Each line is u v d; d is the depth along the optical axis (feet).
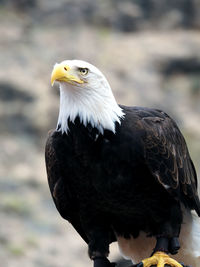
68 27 99.45
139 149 26.53
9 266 63.52
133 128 26.63
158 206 27.35
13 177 76.38
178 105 90.74
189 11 103.45
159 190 27.17
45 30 98.37
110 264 28.12
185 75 96.37
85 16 100.78
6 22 98.32
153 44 98.22
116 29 100.78
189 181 28.68
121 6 102.06
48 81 88.12
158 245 27.22
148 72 93.81
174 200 27.35
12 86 84.53
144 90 90.79
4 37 94.68
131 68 93.35
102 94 26.37
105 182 26.68
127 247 29.81
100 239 28.22
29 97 84.74
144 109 28.68
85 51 94.27
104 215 28.12
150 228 28.19
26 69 88.84
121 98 88.07
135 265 27.27
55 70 25.89
